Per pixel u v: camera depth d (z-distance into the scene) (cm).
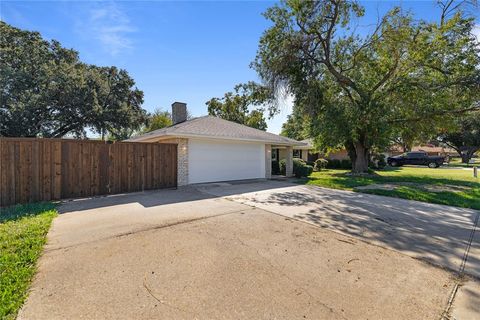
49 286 268
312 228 483
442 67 1286
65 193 757
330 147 1561
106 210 623
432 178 1310
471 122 3150
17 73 1875
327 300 248
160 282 280
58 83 1991
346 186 1030
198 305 239
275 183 1188
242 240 415
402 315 225
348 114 1359
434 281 285
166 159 994
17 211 586
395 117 1379
